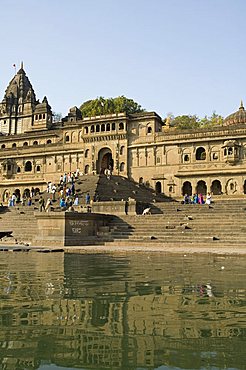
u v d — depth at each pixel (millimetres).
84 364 4359
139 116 65312
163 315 6648
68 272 12820
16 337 5340
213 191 60094
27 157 74375
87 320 6266
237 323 6129
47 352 4762
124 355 4672
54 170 71438
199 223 29312
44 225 29281
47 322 6121
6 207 43500
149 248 24312
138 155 64625
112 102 84375
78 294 8602
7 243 30906
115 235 29641
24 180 73250
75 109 87438
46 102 88562
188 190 62188
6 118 96812
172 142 62281
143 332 5598
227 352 4781
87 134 67812
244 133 58062
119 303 7637
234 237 25719
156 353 4738
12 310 6957
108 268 14164
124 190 53062
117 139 65750
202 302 7777
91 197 46281
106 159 70000
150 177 63344
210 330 5711
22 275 11977
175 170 61938
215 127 60125
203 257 19281
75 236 28953
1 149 77125
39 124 87062
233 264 15758
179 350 4852
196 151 61562
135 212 35469
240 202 35500
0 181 75438
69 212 28656
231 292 8938
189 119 89750
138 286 9805
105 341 5184
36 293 8695
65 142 71125
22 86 100062
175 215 32188
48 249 23312
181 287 9672
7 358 4551
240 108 68312
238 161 58031
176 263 16188
